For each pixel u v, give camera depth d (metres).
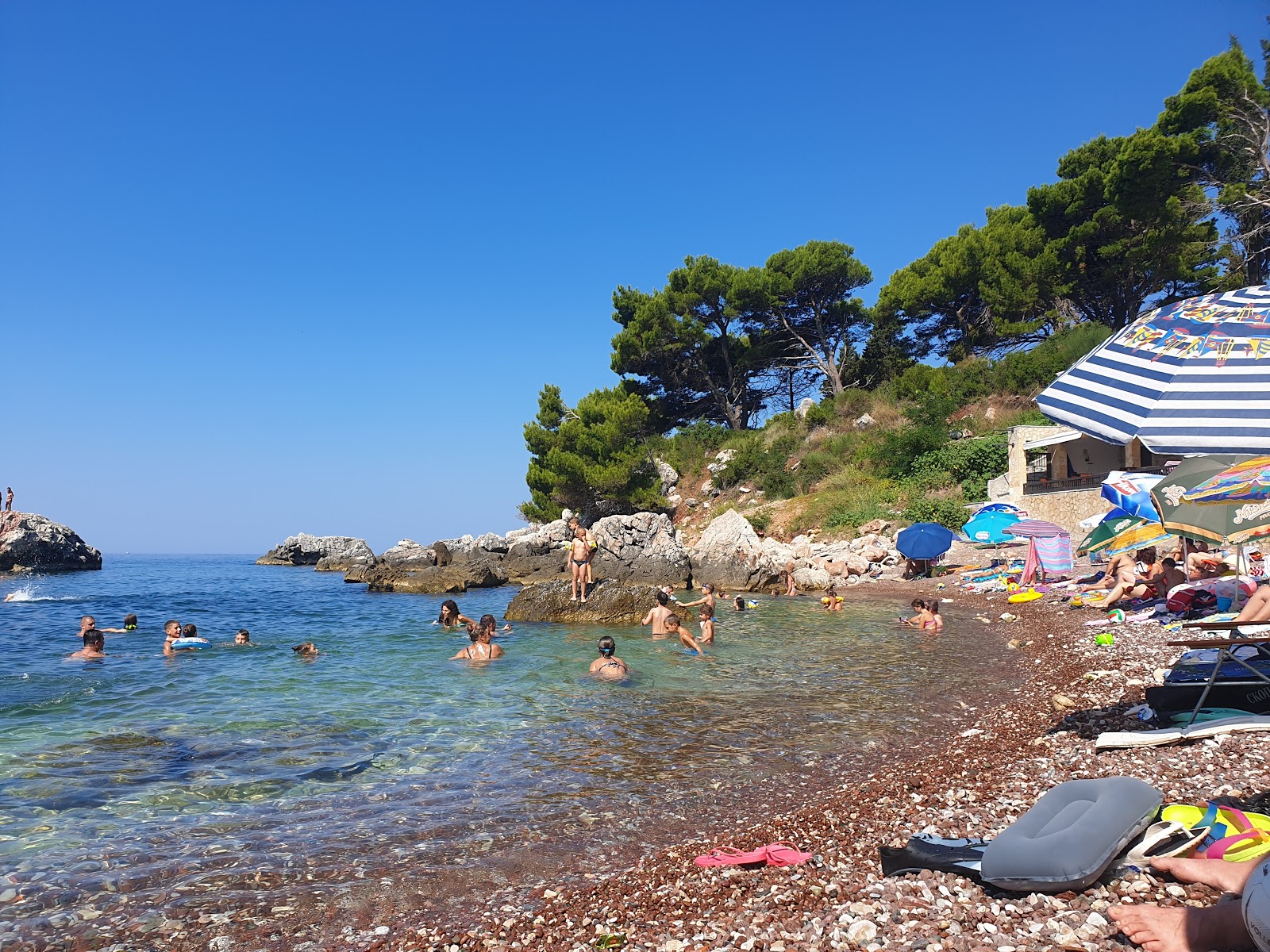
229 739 9.30
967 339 48.84
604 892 5.28
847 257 54.31
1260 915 3.01
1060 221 43.16
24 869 5.79
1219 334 4.72
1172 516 8.20
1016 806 6.05
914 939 3.90
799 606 23.81
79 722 10.07
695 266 54.91
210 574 48.59
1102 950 3.57
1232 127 36.25
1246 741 6.52
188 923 5.05
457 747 9.03
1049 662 12.89
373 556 52.53
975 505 34.59
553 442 51.06
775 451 48.41
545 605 20.67
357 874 5.76
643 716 10.41
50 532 47.09
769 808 7.03
